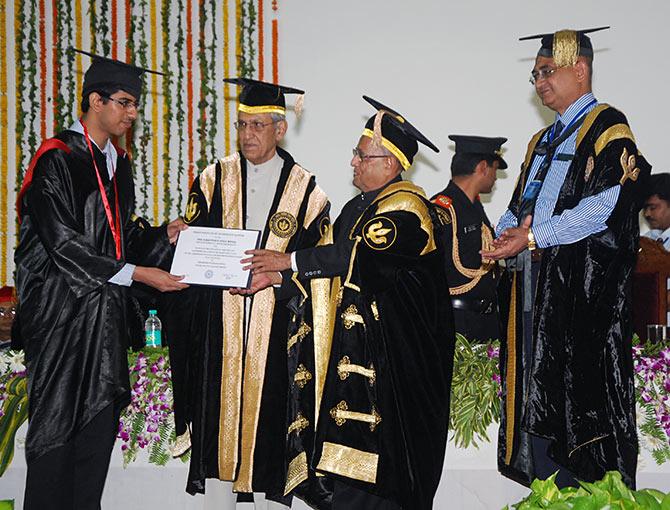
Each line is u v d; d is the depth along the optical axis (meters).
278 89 4.39
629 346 3.71
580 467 3.71
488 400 4.29
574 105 3.90
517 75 8.18
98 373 4.00
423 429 3.90
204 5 8.24
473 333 4.91
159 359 4.46
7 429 4.41
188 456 4.39
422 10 8.21
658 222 6.83
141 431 4.41
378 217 3.96
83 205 4.05
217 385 4.21
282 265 4.11
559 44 3.82
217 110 8.23
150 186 8.18
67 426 3.94
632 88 8.18
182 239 4.20
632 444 3.68
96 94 4.13
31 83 8.16
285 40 8.24
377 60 8.21
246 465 4.16
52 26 8.21
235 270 4.11
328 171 8.19
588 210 3.64
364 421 3.87
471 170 5.43
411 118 8.20
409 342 3.93
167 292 4.31
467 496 4.28
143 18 8.23
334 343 4.00
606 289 3.68
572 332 3.68
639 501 1.73
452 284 4.94
